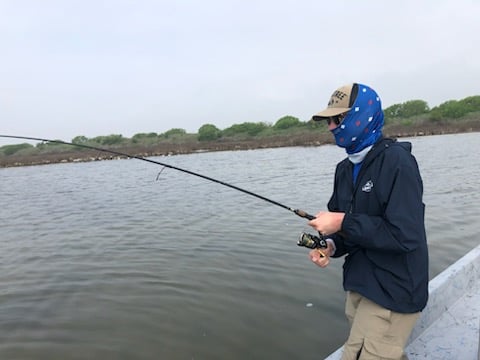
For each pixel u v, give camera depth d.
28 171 37.59
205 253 7.66
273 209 11.49
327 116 2.12
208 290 5.94
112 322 5.13
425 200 11.71
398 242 1.91
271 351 4.36
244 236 8.71
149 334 4.80
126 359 4.34
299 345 4.44
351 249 2.28
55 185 22.91
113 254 7.95
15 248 8.84
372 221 1.97
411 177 1.94
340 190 2.35
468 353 2.66
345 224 2.02
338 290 5.70
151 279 6.47
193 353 4.40
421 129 54.97
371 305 2.12
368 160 2.09
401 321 2.08
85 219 11.85
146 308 5.47
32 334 4.89
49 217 12.63
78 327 5.03
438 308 3.11
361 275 2.16
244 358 4.27
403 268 2.01
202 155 47.56
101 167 37.44
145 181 22.22
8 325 5.11
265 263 6.91
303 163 27.11
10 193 19.95
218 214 11.33
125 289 6.14
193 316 5.19
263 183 17.52
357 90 2.11
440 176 16.30
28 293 6.13
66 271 7.07
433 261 6.66
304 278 6.18
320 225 2.05
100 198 16.31
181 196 15.40
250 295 5.70
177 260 7.35
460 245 7.43
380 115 2.15
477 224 8.79
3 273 7.11
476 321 3.03
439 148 30.73
